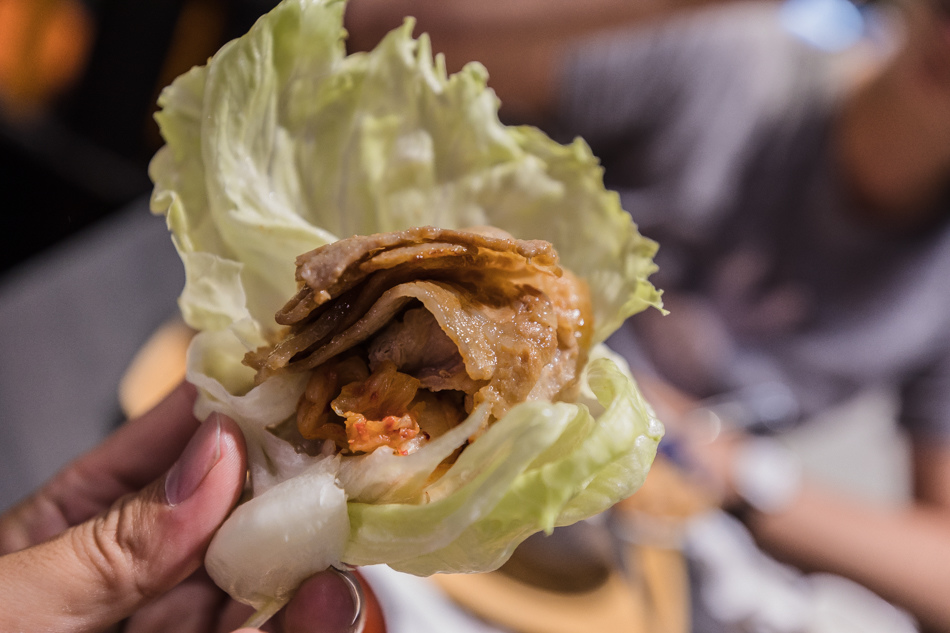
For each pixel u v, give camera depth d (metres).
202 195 0.18
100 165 0.40
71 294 0.33
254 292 0.18
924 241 0.39
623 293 0.19
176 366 0.27
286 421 0.17
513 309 0.17
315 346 0.17
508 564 0.25
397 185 0.20
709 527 0.33
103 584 0.16
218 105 0.17
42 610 0.16
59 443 0.28
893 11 0.40
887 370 0.41
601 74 0.41
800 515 0.36
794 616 0.31
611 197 0.20
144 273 0.35
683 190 0.41
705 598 0.30
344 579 0.17
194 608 0.21
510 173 0.20
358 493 0.16
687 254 0.42
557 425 0.15
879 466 0.59
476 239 0.16
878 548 0.35
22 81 0.41
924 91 0.35
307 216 0.19
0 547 0.20
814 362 0.42
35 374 0.30
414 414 0.17
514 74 0.41
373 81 0.19
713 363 0.42
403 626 0.22
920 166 0.36
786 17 0.42
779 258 0.41
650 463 0.17
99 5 0.43
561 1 0.35
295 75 0.18
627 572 0.27
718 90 0.40
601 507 0.17
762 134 0.40
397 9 0.37
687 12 0.35
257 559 0.16
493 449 0.16
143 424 0.20
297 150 0.19
